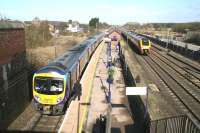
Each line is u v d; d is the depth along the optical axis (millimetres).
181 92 25875
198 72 34906
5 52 17656
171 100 23547
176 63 41938
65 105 20656
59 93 19844
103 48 64500
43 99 19922
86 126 17891
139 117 19672
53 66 20844
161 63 42344
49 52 49875
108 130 14094
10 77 18547
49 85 19797
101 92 25812
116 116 19828
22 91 20812
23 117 19453
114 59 42375
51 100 19844
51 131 17234
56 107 19969
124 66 35656
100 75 33312
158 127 14625
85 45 41156
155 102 22703
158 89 26891
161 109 21141
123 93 25672
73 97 22938
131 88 16797
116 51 54125
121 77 32469
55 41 69125
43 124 18250
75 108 20984
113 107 21703
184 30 116875
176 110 21109
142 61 44344
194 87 27688
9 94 18172
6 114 17594
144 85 28047
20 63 20688
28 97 22438
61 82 19859
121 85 28734
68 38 80812
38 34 63656
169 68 37969
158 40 74125
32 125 18031
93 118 19203
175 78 31250
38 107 20219
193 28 111750
